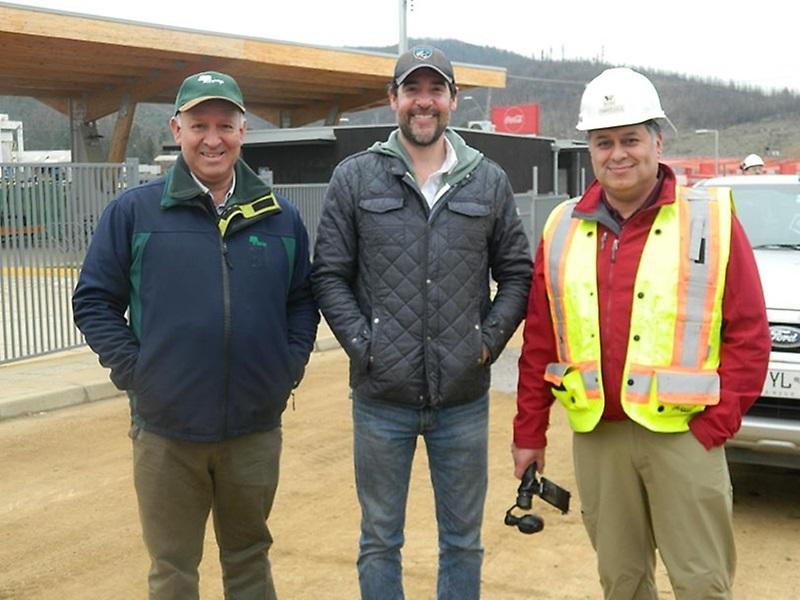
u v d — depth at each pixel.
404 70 3.72
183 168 3.60
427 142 3.77
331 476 6.62
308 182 25.14
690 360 3.35
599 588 4.77
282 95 34.44
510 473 6.65
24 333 11.25
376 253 3.77
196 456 3.68
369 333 3.78
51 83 28.44
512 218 3.96
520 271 3.95
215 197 3.68
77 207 11.12
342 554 5.20
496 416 8.37
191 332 3.55
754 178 7.94
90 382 9.35
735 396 3.35
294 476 6.61
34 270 10.68
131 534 5.56
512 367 10.54
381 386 3.77
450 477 3.92
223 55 25.28
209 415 3.61
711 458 3.39
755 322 3.36
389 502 3.91
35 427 8.12
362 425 3.90
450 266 3.75
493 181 3.88
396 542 3.94
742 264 3.38
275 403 3.75
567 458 7.01
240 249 3.63
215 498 3.87
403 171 3.75
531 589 4.75
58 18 21.61
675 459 3.39
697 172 50.56
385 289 3.76
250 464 3.78
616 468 3.53
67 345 11.19
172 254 3.56
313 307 3.94
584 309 3.48
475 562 3.98
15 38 21.69
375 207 3.76
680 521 3.41
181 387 3.57
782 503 6.09
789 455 5.45
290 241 3.76
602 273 3.47
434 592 4.70
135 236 3.59
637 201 3.47
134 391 3.66
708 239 3.38
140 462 3.71
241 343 3.61
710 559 3.42
